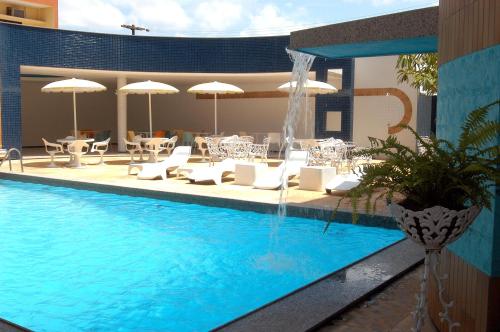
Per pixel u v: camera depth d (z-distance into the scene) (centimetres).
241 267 511
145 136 1959
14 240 624
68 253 565
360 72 1714
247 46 1669
